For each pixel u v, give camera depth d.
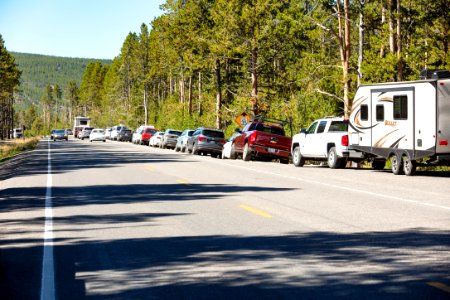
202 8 66.50
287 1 50.78
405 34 39.97
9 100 138.88
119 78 147.25
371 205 13.16
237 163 30.08
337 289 6.31
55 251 8.64
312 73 40.56
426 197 14.67
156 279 6.91
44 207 13.64
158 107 118.12
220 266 7.49
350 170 25.45
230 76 65.12
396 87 22.56
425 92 21.09
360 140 24.77
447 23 37.56
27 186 19.00
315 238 9.26
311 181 19.48
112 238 9.58
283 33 49.34
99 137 82.75
